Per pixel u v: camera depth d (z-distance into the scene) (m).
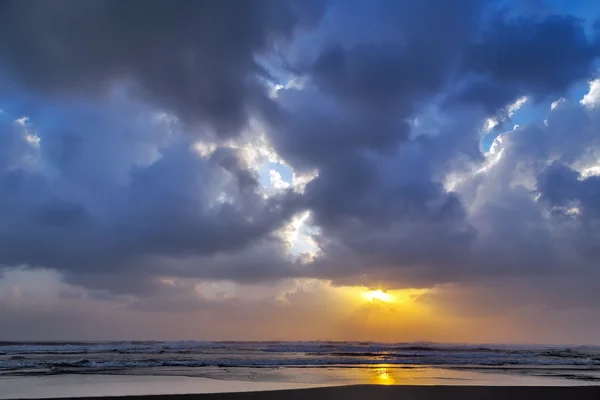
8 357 37.12
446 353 53.78
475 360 38.88
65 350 50.34
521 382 19.75
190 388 16.53
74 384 17.86
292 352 54.19
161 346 67.06
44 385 17.48
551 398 14.12
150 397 13.25
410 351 59.75
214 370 25.64
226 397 13.41
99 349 53.09
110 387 16.84
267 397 13.48
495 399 13.73
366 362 34.72
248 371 25.08
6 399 13.14
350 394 14.12
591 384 19.34
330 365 30.94
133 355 41.56
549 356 48.47
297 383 18.44
